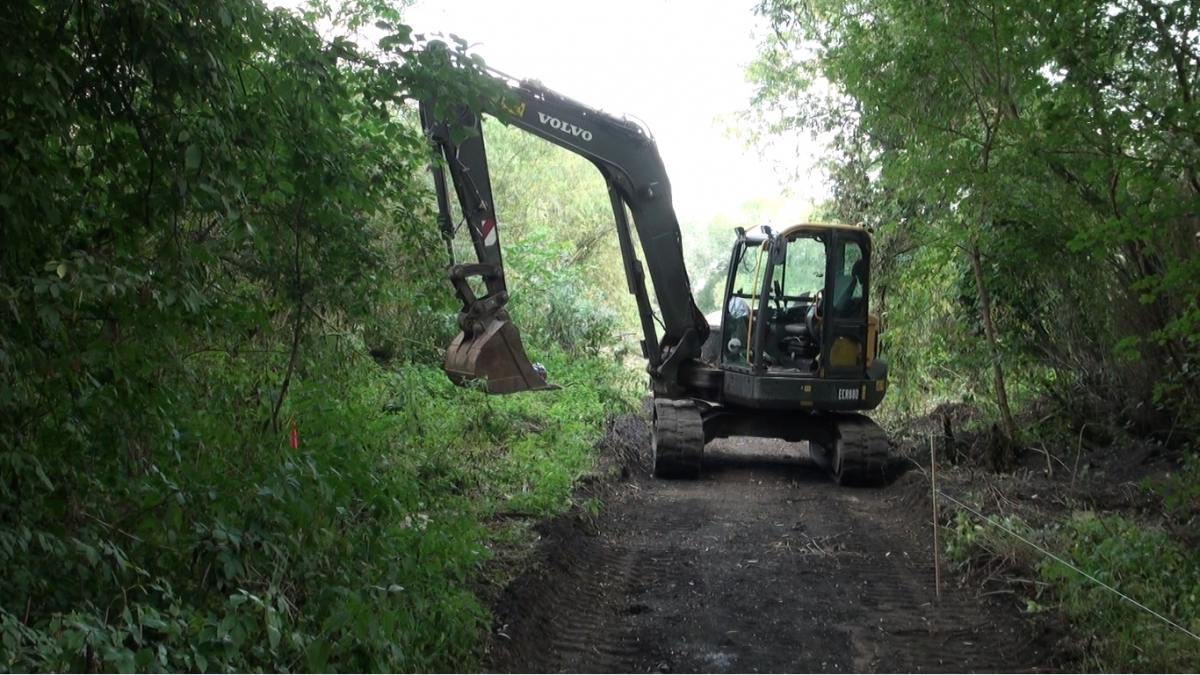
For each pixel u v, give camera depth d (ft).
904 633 22.63
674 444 41.63
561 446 39.14
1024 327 42.24
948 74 35.09
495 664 19.26
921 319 48.80
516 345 32.30
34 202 14.26
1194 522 28.14
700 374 43.96
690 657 20.98
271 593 14.90
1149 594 22.45
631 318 83.92
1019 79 30.45
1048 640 21.58
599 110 41.39
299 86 16.94
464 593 19.99
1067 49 26.32
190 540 16.07
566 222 79.00
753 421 43.96
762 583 26.50
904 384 53.62
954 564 27.94
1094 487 34.47
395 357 41.78
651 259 42.93
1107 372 39.99
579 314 63.67
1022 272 39.34
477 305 32.63
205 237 19.88
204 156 15.35
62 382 15.39
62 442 15.37
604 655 21.04
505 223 70.38
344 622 15.40
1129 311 36.19
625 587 26.02
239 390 21.63
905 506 36.52
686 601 24.86
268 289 22.34
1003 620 23.32
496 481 32.35
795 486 41.27
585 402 50.49
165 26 14.43
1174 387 33.06
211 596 15.70
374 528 19.34
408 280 23.41
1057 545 27.20
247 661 14.74
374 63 17.93
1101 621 21.58
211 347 21.54
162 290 15.44
